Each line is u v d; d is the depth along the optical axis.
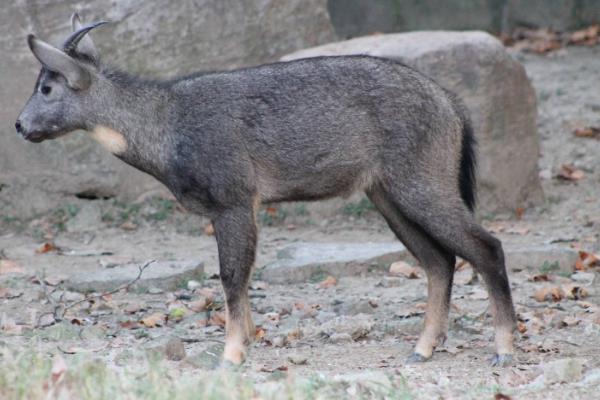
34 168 18.67
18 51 18.48
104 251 16.98
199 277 15.36
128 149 11.98
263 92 11.70
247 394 9.00
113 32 18.84
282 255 16.22
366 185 11.77
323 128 11.59
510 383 10.46
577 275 15.18
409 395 9.52
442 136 11.49
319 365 11.43
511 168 18.19
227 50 19.55
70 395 8.85
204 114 11.67
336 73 11.68
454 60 17.66
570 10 27.34
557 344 12.04
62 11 18.67
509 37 27.03
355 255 15.77
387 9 27.23
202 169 11.60
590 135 20.81
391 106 11.48
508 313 11.37
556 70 24.38
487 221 17.98
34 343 11.77
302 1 20.06
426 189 11.40
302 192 11.85
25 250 17.06
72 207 18.56
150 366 9.64
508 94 18.05
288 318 13.48
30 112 11.92
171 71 19.20
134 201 18.91
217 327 13.16
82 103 11.91
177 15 19.16
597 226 17.55
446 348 11.95
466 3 27.33
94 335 12.64
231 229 11.63
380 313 13.63
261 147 11.62
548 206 18.53
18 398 8.77
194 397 8.83
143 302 14.26
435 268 11.87
